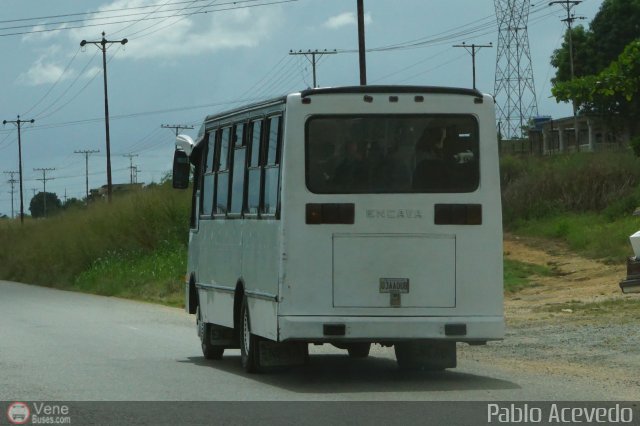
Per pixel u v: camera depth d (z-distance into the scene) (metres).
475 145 16.81
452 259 16.61
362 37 47.38
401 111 16.73
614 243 47.38
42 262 68.31
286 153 16.55
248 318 18.27
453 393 15.66
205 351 21.25
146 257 58.34
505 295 37.47
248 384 16.88
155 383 16.98
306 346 18.12
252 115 18.53
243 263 18.67
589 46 96.81
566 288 37.75
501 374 18.17
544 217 60.38
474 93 16.84
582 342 22.33
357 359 21.09
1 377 17.69
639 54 33.00
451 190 16.70
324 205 16.48
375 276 16.50
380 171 16.64
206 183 21.66
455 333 16.50
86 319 32.72
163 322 31.34
